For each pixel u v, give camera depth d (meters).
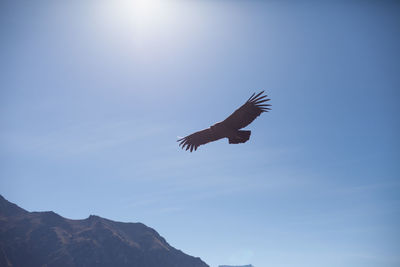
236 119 10.17
